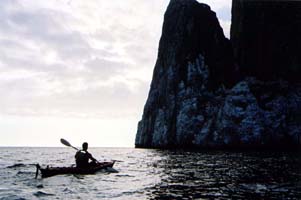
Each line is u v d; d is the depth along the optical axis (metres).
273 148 78.69
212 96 87.50
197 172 28.06
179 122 87.06
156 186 19.64
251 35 94.50
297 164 35.81
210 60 93.38
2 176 23.64
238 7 101.12
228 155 55.16
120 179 22.78
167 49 102.88
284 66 89.94
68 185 19.45
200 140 82.75
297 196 16.23
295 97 83.88
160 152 70.12
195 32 97.38
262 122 79.56
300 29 90.38
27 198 15.10
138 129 106.75
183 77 92.12
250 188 18.88
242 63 94.50
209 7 104.56
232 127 79.94
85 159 25.05
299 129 79.38
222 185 20.08
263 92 84.88
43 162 39.53
